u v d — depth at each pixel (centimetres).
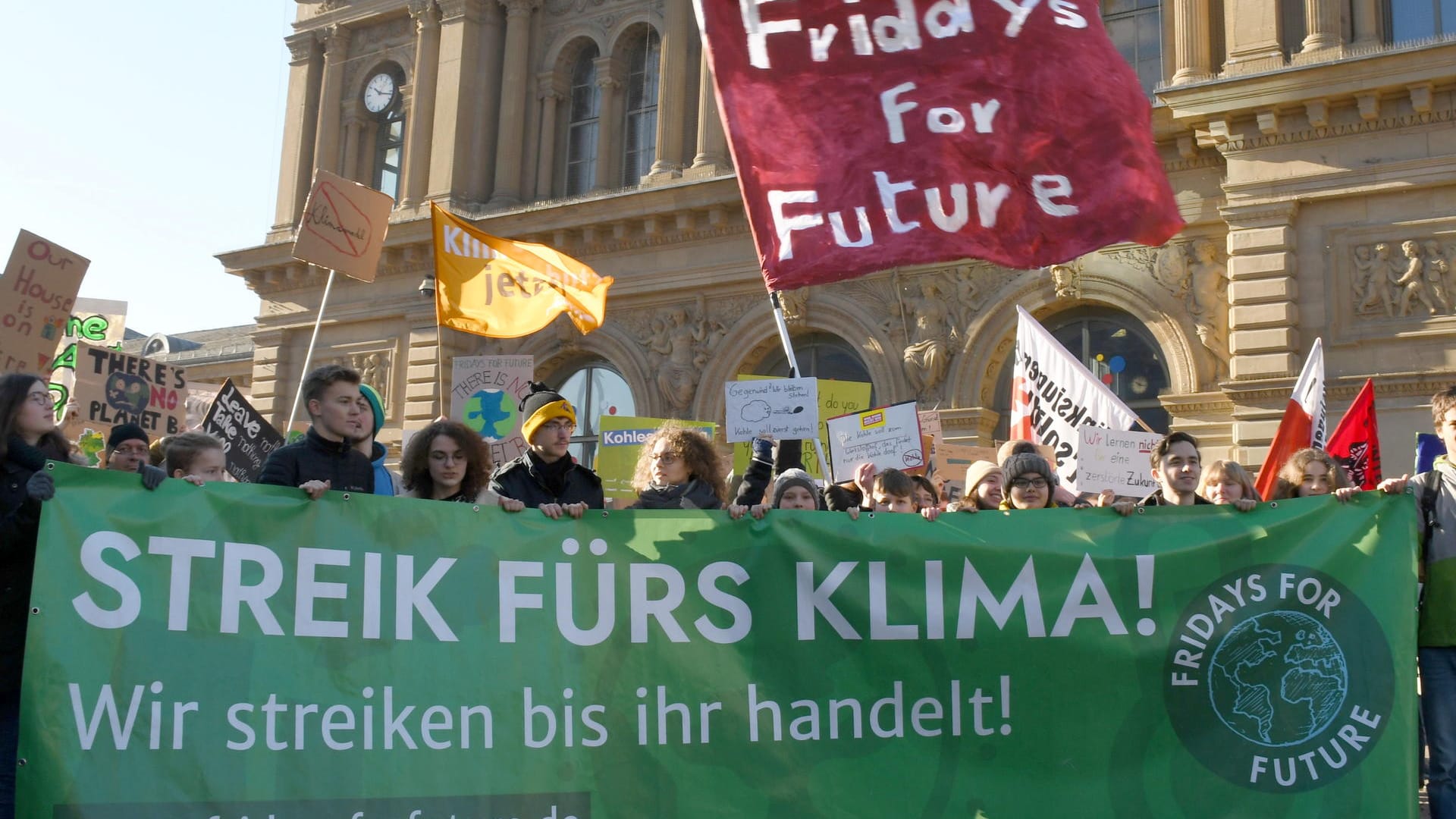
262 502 568
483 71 3086
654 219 2706
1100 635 639
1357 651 641
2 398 573
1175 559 647
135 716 530
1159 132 2233
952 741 624
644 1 2942
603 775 592
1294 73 2059
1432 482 683
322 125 3266
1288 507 657
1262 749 631
